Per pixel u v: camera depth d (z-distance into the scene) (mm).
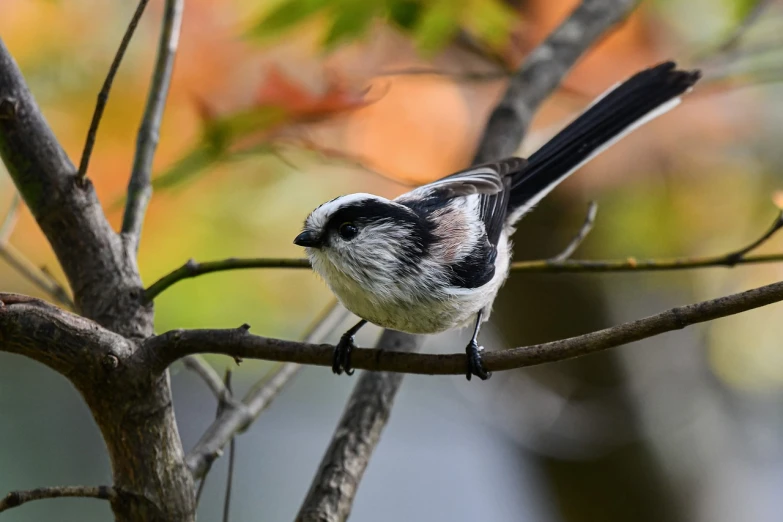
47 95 8641
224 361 10250
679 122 9711
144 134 6305
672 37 9914
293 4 7898
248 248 9406
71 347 4805
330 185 9336
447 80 9117
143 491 5148
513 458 12492
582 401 11352
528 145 9844
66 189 5504
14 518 11539
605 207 10500
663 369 11422
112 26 8773
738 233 10648
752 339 11508
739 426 12000
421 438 14164
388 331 7906
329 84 7477
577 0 9930
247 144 7309
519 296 11570
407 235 6582
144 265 9047
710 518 11367
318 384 13500
